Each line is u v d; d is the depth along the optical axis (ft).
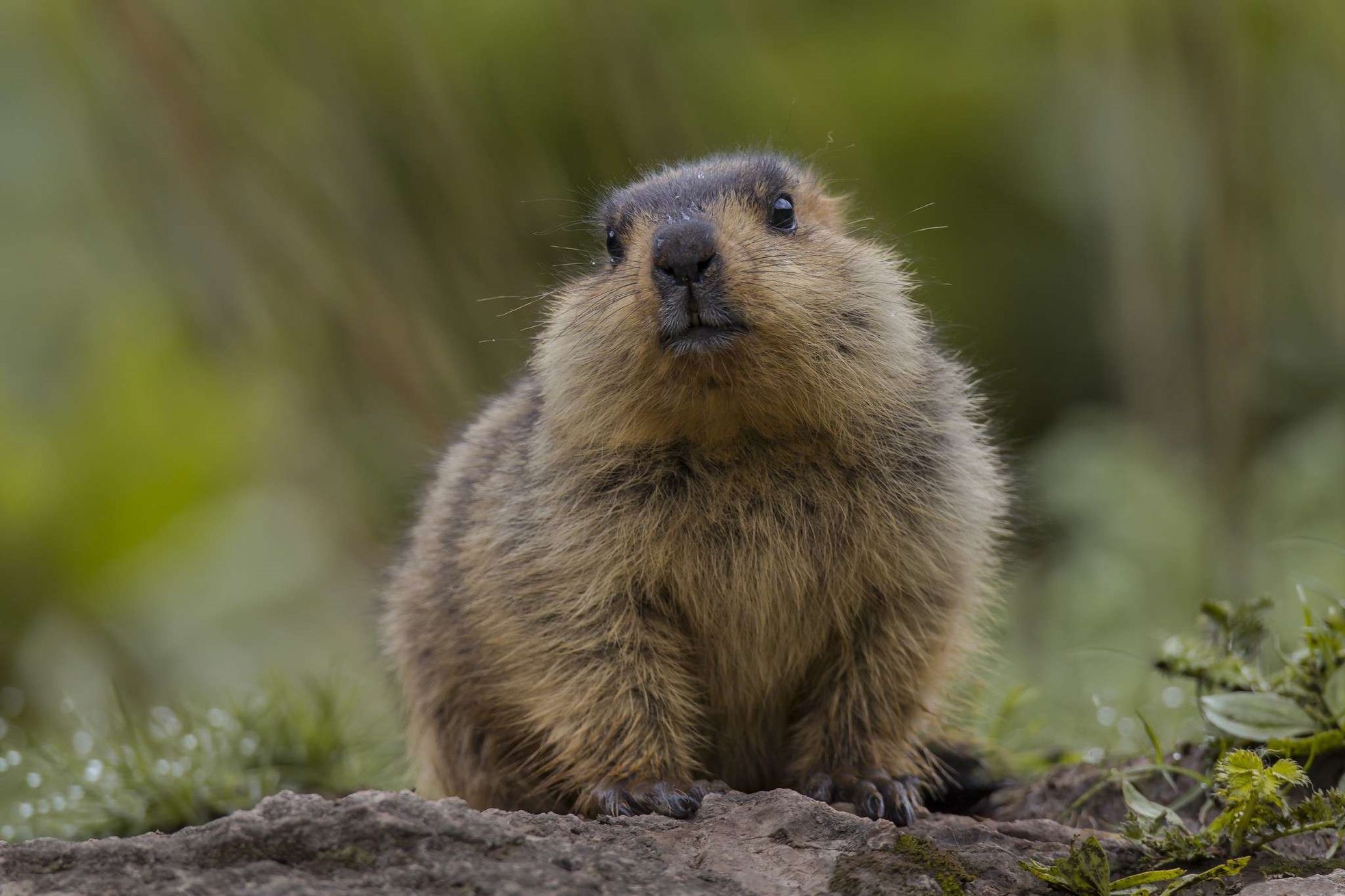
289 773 29.17
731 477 23.20
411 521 30.12
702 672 23.98
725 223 23.16
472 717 25.66
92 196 54.65
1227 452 46.21
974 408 25.59
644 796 21.95
